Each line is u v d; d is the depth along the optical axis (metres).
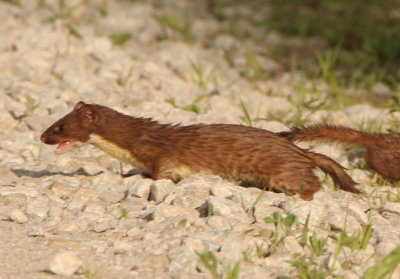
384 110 14.75
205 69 17.42
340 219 8.13
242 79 17.58
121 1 23.92
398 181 10.88
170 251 7.29
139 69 16.11
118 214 8.59
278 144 9.62
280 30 22.55
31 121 12.59
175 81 15.61
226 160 9.68
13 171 10.45
